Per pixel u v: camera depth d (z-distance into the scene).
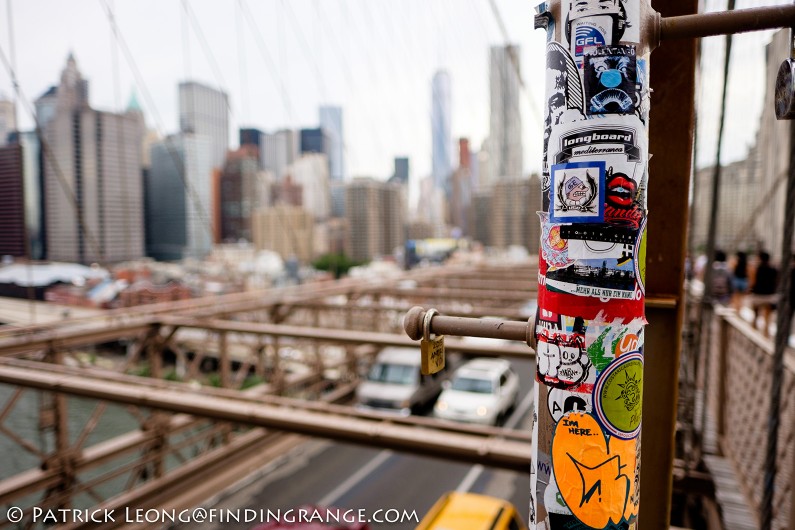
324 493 8.95
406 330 1.18
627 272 0.95
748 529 3.34
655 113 1.52
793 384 3.00
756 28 0.99
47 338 6.46
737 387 4.26
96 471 10.80
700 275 7.54
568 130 0.97
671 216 1.52
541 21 1.03
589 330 0.95
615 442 0.96
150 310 7.95
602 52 0.95
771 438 1.40
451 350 6.63
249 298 9.88
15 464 10.10
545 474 1.01
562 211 0.97
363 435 4.54
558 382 0.98
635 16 0.96
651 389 1.54
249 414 4.76
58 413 6.58
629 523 0.98
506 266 20.75
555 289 0.98
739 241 7.86
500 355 6.42
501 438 5.26
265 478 9.33
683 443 3.89
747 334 3.89
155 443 7.68
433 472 10.05
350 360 12.83
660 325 1.53
